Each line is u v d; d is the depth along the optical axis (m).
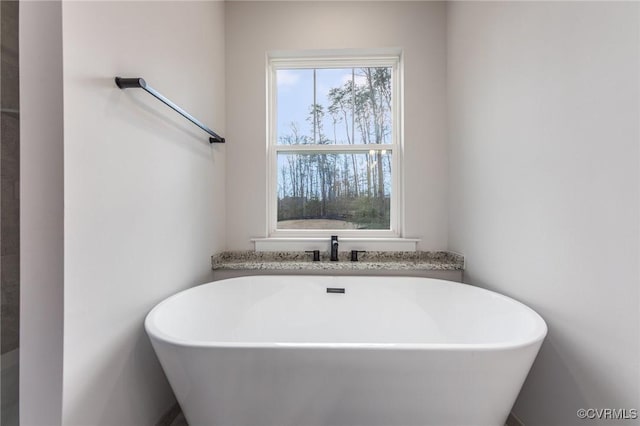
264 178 1.91
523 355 0.84
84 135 0.75
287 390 0.84
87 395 0.76
